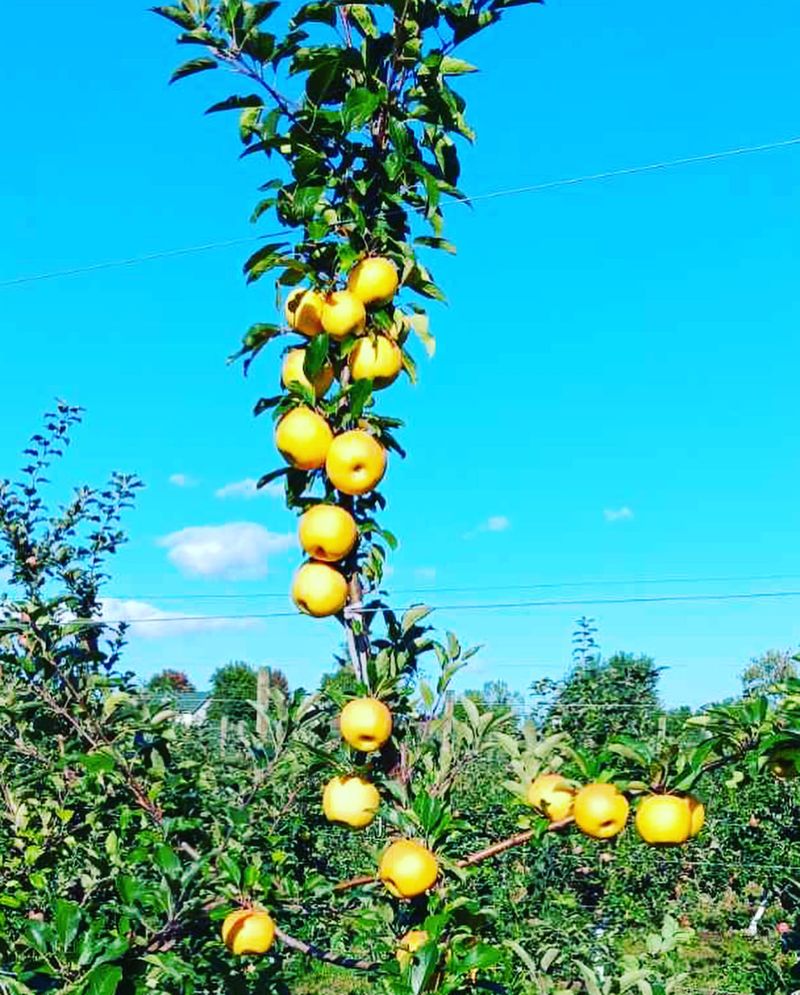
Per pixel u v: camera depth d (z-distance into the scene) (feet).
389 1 8.16
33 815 12.41
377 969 8.05
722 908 30.91
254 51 8.15
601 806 7.90
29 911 11.56
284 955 11.98
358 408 8.11
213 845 11.06
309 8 8.18
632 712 31.01
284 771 11.48
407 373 8.63
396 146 8.20
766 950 28.37
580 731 31.07
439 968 7.65
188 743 22.84
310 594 8.36
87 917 7.63
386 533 8.53
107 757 10.18
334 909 10.52
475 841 17.24
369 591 8.64
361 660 8.53
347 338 8.34
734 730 7.91
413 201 8.66
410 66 8.41
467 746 8.89
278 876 10.78
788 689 8.00
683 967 24.38
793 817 30.09
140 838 10.52
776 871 29.40
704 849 30.55
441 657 8.88
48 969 7.32
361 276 8.27
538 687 32.40
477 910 7.95
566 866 25.52
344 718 8.25
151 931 7.90
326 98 8.55
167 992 8.64
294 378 8.48
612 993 10.92
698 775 7.87
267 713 11.61
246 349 8.61
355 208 8.16
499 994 8.10
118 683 11.80
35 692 11.65
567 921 22.09
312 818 13.47
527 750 8.91
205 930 9.57
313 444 8.26
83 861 12.14
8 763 12.76
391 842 8.57
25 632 11.41
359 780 8.38
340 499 8.55
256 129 8.38
